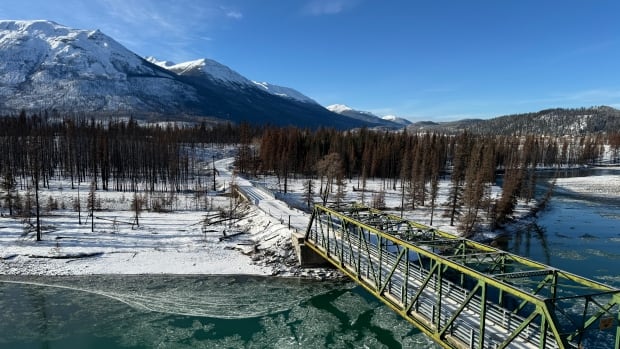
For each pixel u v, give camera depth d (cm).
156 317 3256
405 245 2447
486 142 14462
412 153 11444
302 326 3127
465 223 5931
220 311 3369
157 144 11388
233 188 8788
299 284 3953
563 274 1861
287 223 5491
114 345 2838
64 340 2884
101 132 12369
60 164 11000
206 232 5522
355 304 3516
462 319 2275
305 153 12250
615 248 5350
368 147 12375
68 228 5475
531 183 9094
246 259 4584
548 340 2002
